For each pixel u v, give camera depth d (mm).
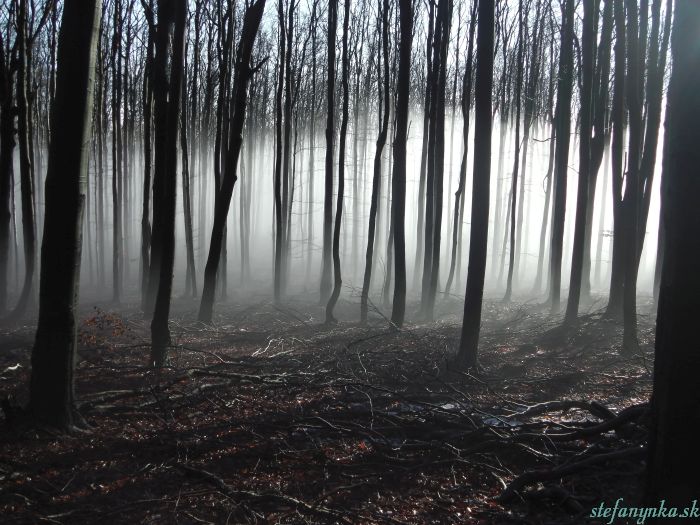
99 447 5805
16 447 5555
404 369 9125
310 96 28422
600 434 6219
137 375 8539
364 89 27391
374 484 5379
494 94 24234
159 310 9008
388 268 19141
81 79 5836
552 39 21234
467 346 9555
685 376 3375
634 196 11648
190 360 9719
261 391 7926
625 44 14414
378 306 18750
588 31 13383
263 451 5930
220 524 4535
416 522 4777
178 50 9234
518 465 5906
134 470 5398
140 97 26594
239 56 17969
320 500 4891
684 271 3377
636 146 11805
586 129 13289
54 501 4754
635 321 11477
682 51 3398
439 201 15914
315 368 9055
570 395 8641
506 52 22828
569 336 12695
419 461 5844
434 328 13445
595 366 10562
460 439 6328
